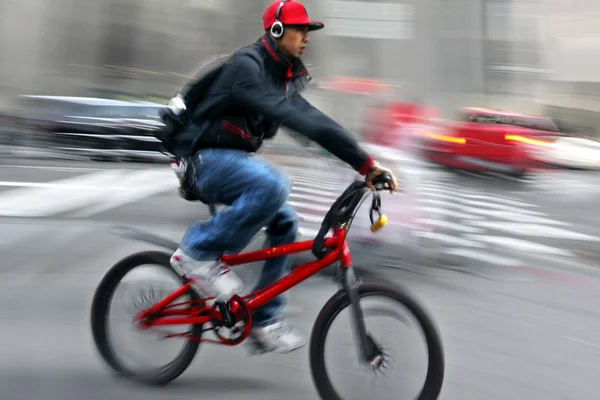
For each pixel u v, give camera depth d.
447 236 7.99
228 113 3.38
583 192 13.50
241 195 3.39
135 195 10.34
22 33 32.69
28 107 15.42
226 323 3.48
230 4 33.00
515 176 13.91
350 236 5.97
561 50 33.62
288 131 3.47
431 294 5.61
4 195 9.95
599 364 4.25
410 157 7.29
